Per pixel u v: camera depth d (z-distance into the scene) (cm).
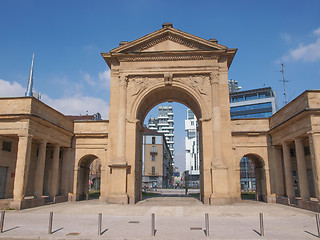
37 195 2142
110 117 2481
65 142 2622
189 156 14888
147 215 1689
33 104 2078
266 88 9125
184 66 2508
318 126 1869
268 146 2634
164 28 2564
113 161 2384
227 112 2417
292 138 2186
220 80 2488
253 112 8869
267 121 2722
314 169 1842
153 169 7312
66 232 1168
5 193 2241
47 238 1066
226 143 2362
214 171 2255
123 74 2530
